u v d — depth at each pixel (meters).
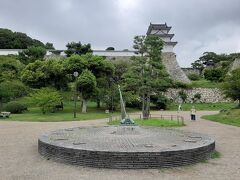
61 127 26.11
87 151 11.86
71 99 57.88
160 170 11.38
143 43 36.09
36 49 72.19
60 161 12.60
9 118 35.72
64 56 74.88
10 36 98.12
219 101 70.00
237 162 12.91
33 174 10.83
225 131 23.80
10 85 48.41
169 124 28.02
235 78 43.53
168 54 81.00
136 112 49.84
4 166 12.03
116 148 12.41
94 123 30.09
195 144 13.71
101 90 48.97
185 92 70.81
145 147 12.80
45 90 43.69
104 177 10.41
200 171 11.35
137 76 35.69
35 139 19.11
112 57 76.69
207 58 114.19
